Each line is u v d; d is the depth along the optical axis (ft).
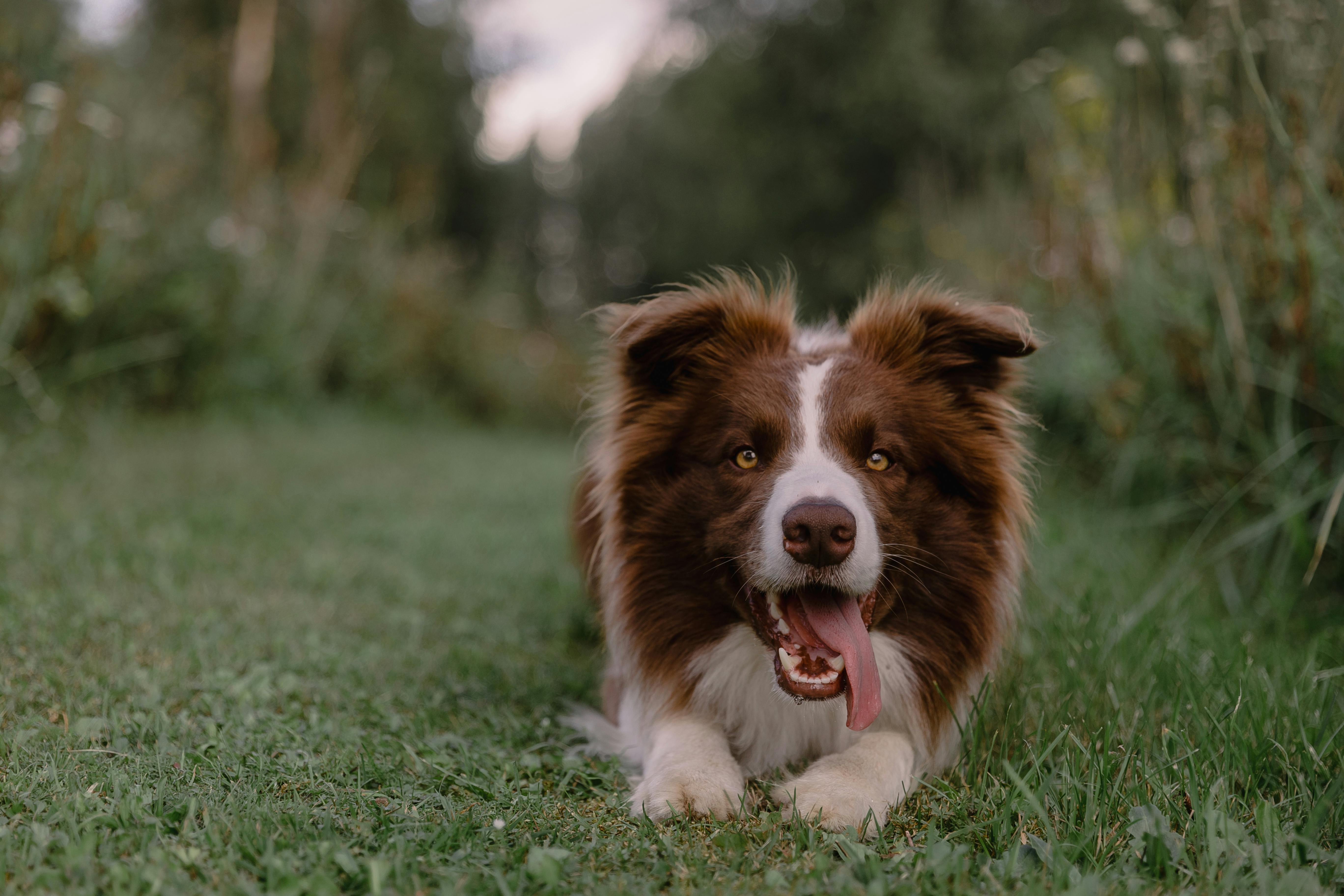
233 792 7.64
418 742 9.22
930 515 10.12
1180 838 7.22
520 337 55.62
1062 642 12.26
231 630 12.51
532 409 53.16
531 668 12.44
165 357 29.96
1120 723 9.94
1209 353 17.21
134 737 8.82
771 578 8.80
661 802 8.04
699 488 10.03
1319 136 15.12
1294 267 15.46
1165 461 18.71
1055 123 22.09
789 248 83.61
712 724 9.98
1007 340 10.38
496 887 6.40
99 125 23.09
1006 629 10.76
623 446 10.68
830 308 13.66
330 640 12.61
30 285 22.72
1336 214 14.67
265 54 43.57
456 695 11.07
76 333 25.67
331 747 9.03
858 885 6.61
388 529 20.01
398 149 71.31
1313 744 9.01
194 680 10.56
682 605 10.13
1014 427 11.09
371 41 70.18
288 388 36.47
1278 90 15.90
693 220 93.25
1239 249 16.81
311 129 52.16
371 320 42.98
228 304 32.96
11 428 22.71
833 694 8.84
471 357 48.88
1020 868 6.94
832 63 80.18
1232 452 17.17
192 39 49.34
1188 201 19.52
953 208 40.32
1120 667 11.50
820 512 8.46
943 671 10.12
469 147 86.74
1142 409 19.13
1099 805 7.88
